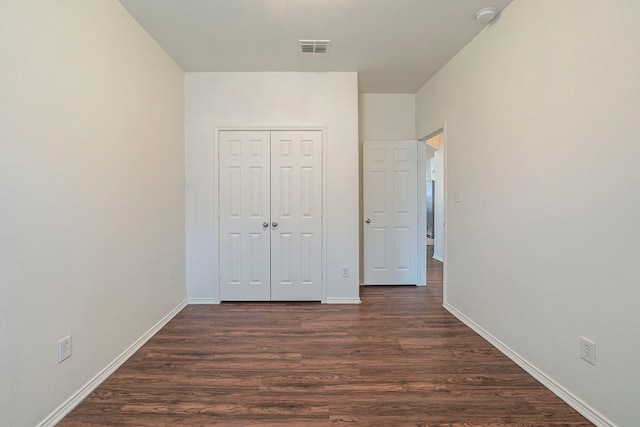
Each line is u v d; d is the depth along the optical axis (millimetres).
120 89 2121
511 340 2154
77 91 1714
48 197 1521
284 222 3334
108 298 1985
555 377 1775
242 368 2053
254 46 2719
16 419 1357
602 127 1485
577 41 1614
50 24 1528
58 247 1582
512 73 2119
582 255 1598
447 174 3098
